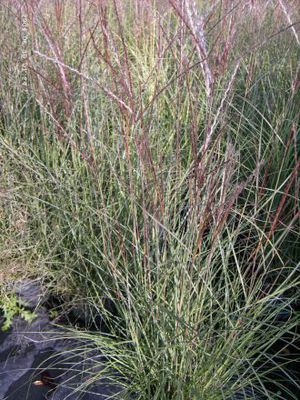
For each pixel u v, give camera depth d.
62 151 2.61
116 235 2.22
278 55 3.35
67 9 3.49
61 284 2.60
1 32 3.24
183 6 1.88
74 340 2.37
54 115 2.57
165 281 1.91
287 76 3.27
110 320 2.40
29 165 2.70
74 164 2.46
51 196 2.60
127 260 2.22
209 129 1.87
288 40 3.43
